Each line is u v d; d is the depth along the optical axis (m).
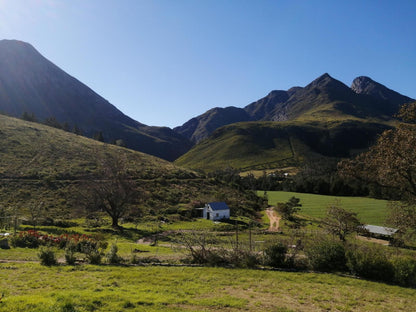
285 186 147.88
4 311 9.71
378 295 17.17
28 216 50.62
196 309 12.54
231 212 82.50
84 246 28.28
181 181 97.06
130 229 52.88
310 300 15.42
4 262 21.12
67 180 71.75
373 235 57.25
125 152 112.81
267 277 20.05
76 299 11.76
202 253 24.70
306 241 28.62
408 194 25.70
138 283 16.75
